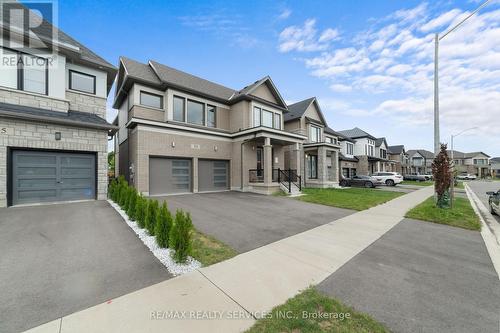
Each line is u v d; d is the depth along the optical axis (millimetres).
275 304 2910
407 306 2949
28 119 8164
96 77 11008
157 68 14719
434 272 3945
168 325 2490
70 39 10453
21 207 8016
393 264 4250
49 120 8422
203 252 4602
